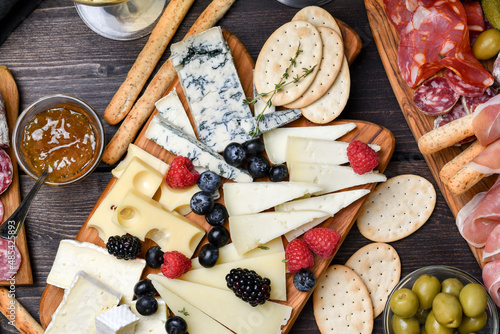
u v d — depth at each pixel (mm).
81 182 665
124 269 630
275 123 630
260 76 633
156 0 671
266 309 622
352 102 660
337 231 630
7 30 668
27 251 656
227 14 666
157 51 653
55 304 638
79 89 671
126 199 614
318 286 649
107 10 667
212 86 636
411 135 657
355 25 661
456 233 654
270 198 623
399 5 631
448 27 614
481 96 621
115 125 667
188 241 623
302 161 627
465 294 594
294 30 632
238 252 618
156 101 649
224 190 625
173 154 643
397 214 653
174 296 617
